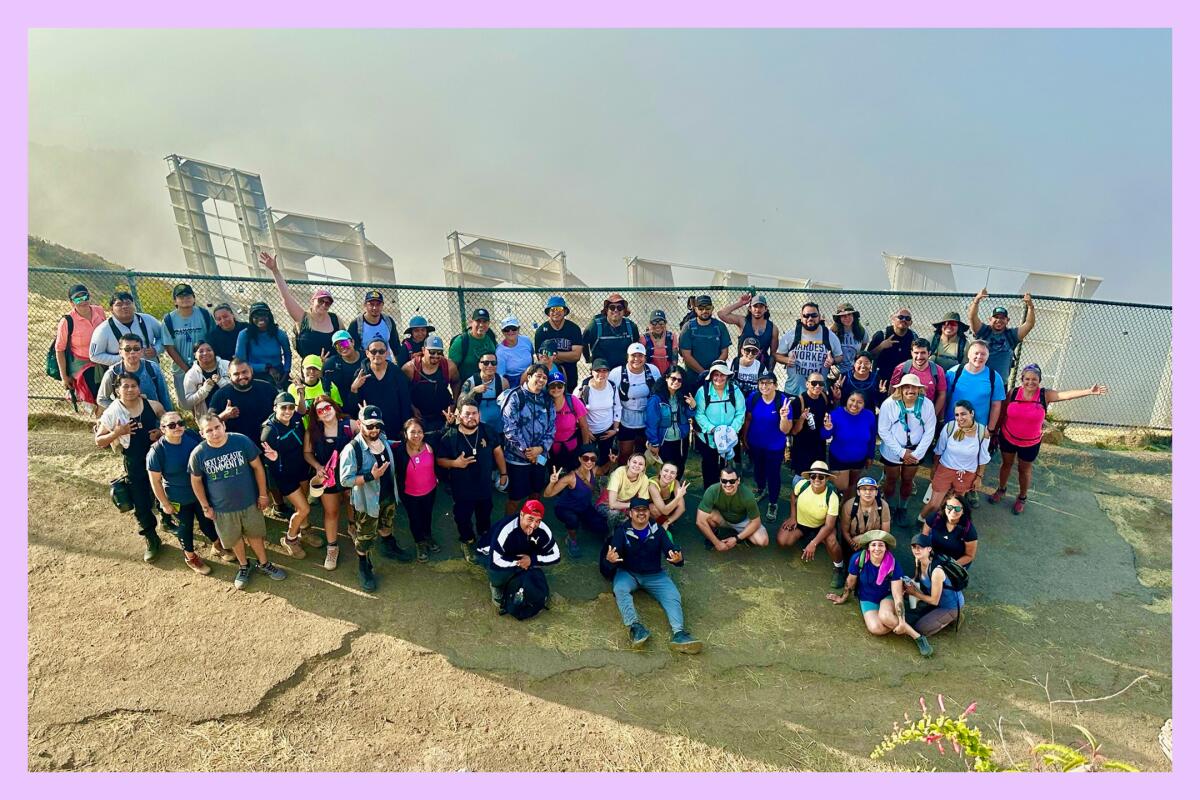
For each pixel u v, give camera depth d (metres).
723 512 7.95
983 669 6.70
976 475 8.21
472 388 7.39
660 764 5.46
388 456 6.73
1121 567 8.27
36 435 9.18
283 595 6.81
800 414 8.11
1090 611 7.55
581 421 7.81
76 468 8.52
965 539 7.16
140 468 6.80
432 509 7.78
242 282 10.07
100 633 6.20
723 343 8.96
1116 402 12.09
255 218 15.48
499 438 7.45
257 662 6.05
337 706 5.74
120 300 7.66
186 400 7.52
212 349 7.58
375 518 6.74
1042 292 13.23
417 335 8.09
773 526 8.38
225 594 6.77
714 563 7.85
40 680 5.69
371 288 10.41
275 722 5.56
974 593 7.71
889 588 7.02
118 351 7.65
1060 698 6.43
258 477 6.57
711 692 6.19
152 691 5.70
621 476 7.54
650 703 6.03
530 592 6.64
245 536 6.70
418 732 5.57
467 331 8.48
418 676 6.08
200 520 7.00
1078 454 10.75
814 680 6.41
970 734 4.52
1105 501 9.56
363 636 6.42
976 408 8.42
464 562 7.48
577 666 6.32
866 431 7.96
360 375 7.25
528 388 7.32
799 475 8.43
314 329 7.91
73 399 8.25
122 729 5.37
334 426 6.83
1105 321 11.79
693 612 7.10
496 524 6.87
